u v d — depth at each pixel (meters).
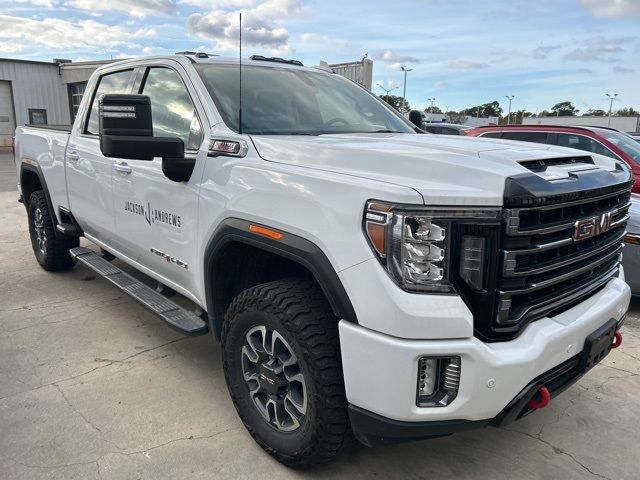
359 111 3.68
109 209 3.92
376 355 1.97
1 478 2.43
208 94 3.08
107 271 4.14
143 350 3.79
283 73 3.65
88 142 4.23
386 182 2.03
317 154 2.42
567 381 2.36
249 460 2.61
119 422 2.89
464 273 1.96
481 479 2.54
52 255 5.32
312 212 2.19
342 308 2.07
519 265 2.03
